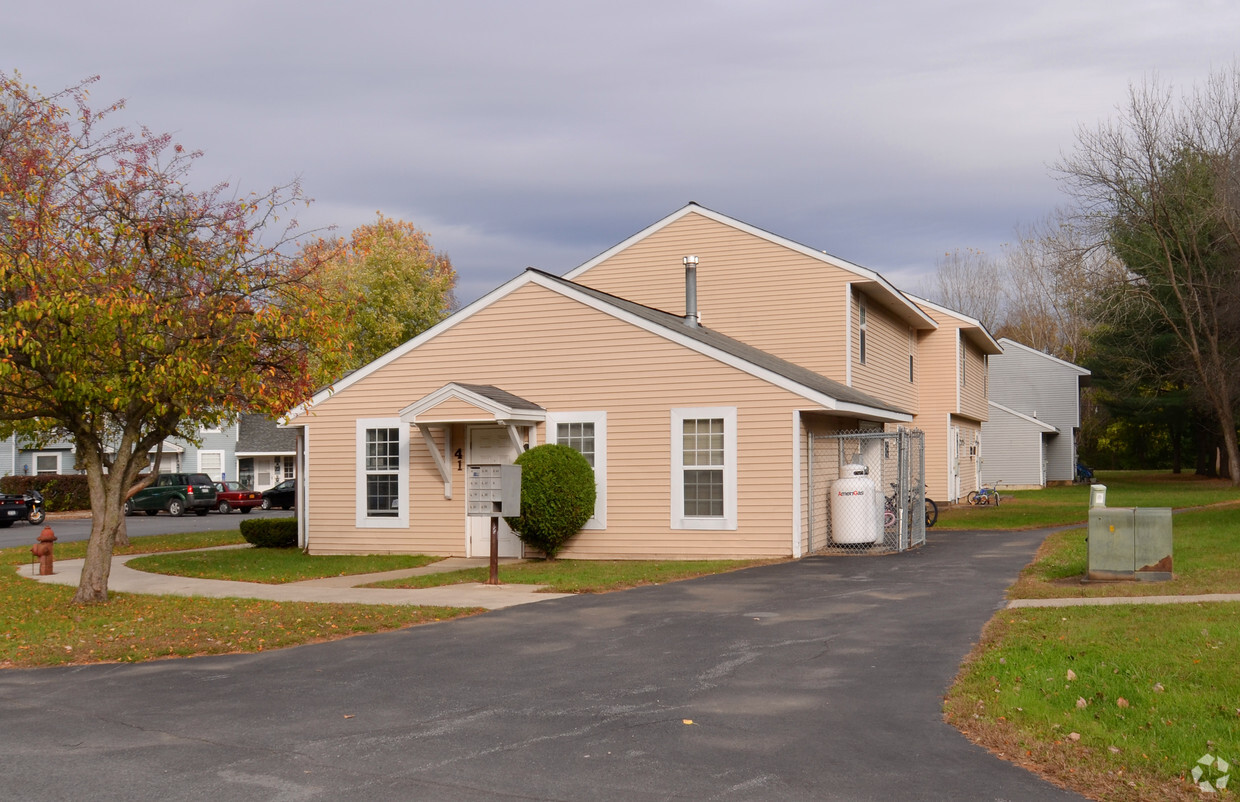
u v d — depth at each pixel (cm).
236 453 5288
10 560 2211
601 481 1953
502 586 1538
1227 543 1688
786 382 1838
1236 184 3616
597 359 1970
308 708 809
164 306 1370
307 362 1586
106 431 1734
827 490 2020
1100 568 1330
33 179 1388
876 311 2806
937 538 2169
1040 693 788
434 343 2094
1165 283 4175
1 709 828
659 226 2694
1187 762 629
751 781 611
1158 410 5066
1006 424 4750
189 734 735
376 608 1323
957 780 612
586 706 800
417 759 663
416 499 2091
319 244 1644
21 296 1334
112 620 1297
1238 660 852
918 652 970
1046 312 7144
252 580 1723
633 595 1398
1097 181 4131
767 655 977
